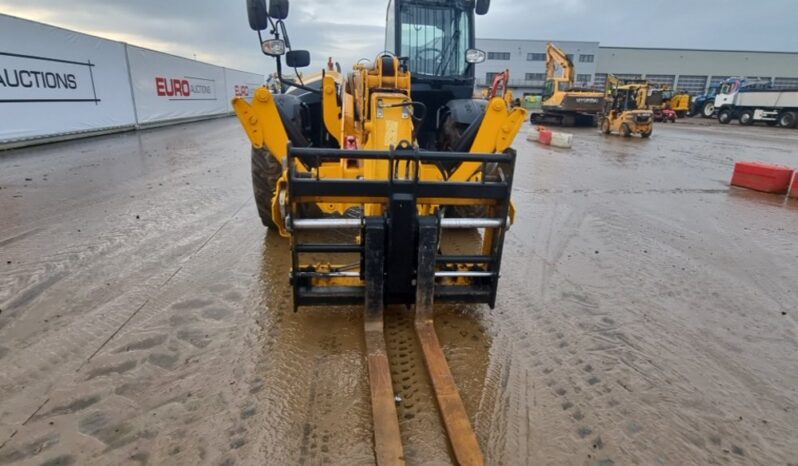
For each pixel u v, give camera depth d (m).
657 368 2.63
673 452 2.02
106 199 5.90
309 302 2.80
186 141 12.63
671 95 32.50
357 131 4.21
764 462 1.99
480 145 3.49
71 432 2.00
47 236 4.44
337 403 2.22
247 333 2.80
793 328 3.14
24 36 9.84
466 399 2.30
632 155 12.25
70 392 2.25
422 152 2.56
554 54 24.47
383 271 2.71
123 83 14.03
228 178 7.47
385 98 3.52
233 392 2.28
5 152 9.47
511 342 2.83
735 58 59.44
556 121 24.28
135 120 14.84
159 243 4.31
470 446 1.93
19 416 2.09
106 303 3.14
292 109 4.08
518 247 4.59
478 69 57.12
